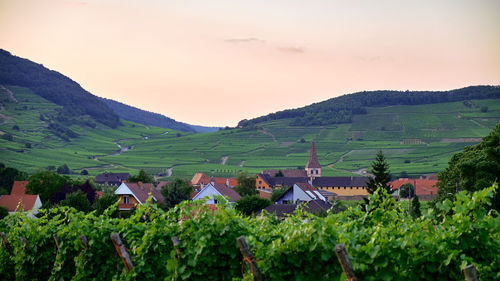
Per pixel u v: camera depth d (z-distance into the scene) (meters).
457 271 8.87
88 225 13.08
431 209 10.07
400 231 9.76
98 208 56.91
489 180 47.75
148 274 11.67
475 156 51.72
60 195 69.00
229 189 76.56
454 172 54.75
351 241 9.05
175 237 10.98
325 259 9.02
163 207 65.31
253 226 12.86
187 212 11.06
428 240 9.08
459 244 9.22
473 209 9.50
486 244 9.15
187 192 72.44
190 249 10.64
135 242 12.30
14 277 16.47
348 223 10.91
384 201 11.70
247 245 9.52
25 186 77.75
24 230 15.34
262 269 9.65
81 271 12.80
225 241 10.45
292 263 9.49
